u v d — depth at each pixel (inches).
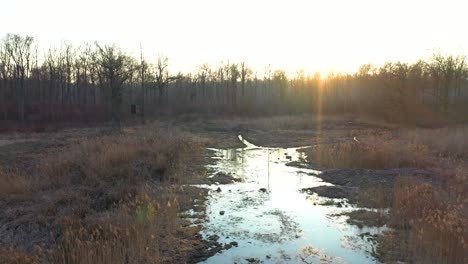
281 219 374.0
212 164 681.0
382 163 618.2
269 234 333.7
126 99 1852.9
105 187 446.9
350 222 364.5
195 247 303.6
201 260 282.7
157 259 275.1
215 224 358.3
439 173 527.8
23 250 285.3
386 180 506.6
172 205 375.2
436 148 770.8
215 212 394.9
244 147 956.0
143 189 434.9
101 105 1855.3
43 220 343.9
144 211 348.5
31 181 460.4
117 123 1327.5
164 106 2012.8
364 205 418.6
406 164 615.8
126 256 277.4
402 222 350.0
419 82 1721.2
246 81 2819.9
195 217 377.4
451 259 263.9
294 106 2204.7
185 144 781.3
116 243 278.5
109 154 557.6
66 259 262.2
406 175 519.2
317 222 365.1
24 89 1919.3
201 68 2684.5
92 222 324.5
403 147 672.4
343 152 671.8
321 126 1505.9
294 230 343.9
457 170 524.1
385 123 1594.5
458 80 1828.2
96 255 260.2
